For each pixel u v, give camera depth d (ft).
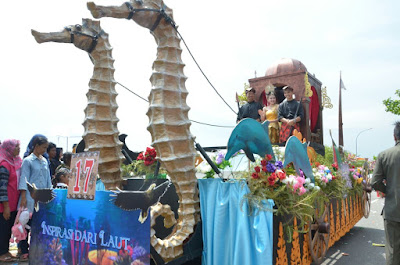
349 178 20.29
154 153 13.17
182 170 10.20
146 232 8.34
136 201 8.52
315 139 22.21
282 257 10.94
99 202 9.32
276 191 10.85
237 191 10.49
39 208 11.27
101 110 11.48
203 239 10.52
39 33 10.41
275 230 10.69
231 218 10.34
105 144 11.49
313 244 13.88
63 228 10.28
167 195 12.17
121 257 8.71
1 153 15.49
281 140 18.75
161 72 10.38
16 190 15.62
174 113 10.39
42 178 15.79
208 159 11.00
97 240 9.29
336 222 17.65
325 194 15.79
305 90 19.69
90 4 9.44
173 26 10.84
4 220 15.66
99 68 11.57
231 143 10.20
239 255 9.98
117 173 11.94
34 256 11.23
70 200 10.16
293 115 18.86
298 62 22.15
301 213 11.41
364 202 25.07
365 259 17.17
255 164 11.46
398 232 12.51
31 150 16.16
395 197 12.52
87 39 11.21
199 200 10.76
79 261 9.71
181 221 10.39
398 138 13.17
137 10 10.16
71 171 10.09
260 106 20.70
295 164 12.67
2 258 15.67
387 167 12.92
